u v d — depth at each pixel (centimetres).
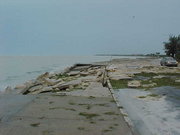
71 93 1308
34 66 7338
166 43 7494
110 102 1066
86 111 892
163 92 1438
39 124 722
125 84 1809
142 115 889
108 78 2188
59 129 680
